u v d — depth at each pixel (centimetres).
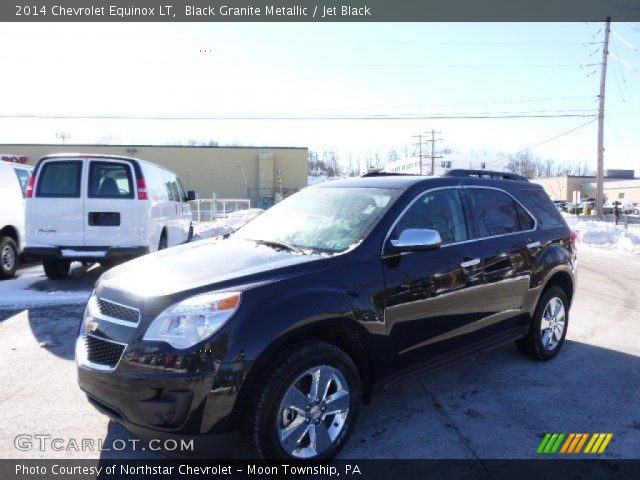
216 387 268
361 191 414
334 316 305
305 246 366
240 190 5588
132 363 276
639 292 852
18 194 918
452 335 390
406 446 333
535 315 481
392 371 348
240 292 287
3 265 855
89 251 749
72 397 405
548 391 423
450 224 407
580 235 1797
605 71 3161
